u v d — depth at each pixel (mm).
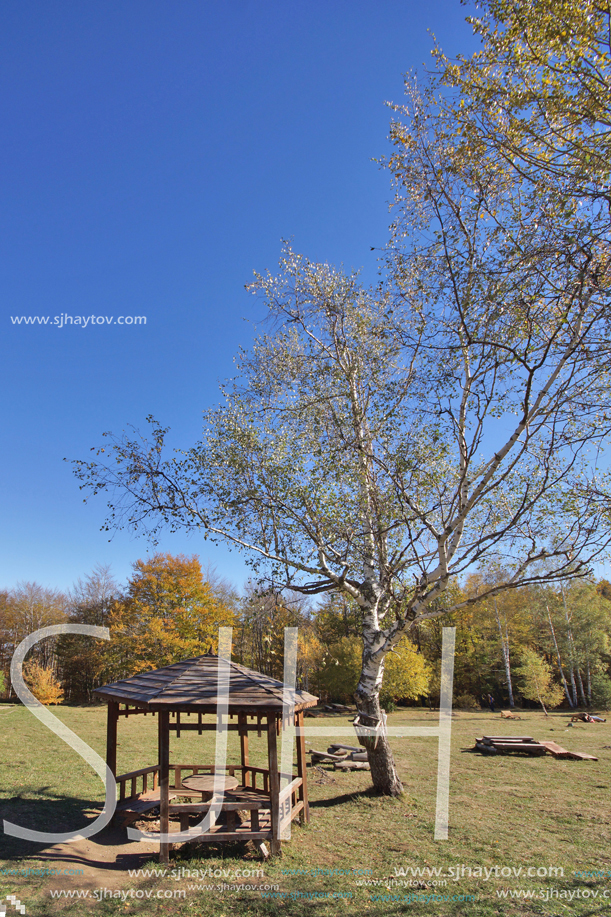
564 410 7402
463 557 7980
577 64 5441
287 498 9070
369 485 8797
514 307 6918
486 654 36938
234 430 9484
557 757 14570
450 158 7410
